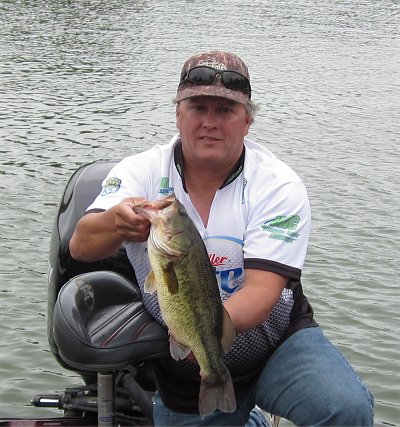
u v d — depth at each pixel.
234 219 3.90
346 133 16.27
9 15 33.78
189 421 4.08
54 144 14.46
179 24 33.56
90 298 3.91
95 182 4.70
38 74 21.69
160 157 4.03
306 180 12.54
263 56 26.50
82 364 3.74
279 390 3.90
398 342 7.36
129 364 4.01
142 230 3.47
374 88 21.91
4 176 12.09
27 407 6.19
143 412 4.20
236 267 3.92
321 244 9.64
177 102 3.94
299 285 4.11
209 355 3.53
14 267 8.67
